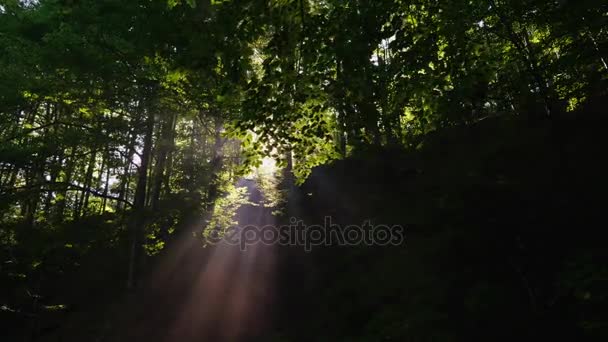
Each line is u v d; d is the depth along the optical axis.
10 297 12.99
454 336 7.71
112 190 18.16
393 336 8.86
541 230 7.95
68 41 9.15
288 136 5.51
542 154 10.04
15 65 10.11
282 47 4.55
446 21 4.92
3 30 10.93
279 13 4.41
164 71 8.88
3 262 11.95
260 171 14.94
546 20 9.49
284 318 12.70
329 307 11.99
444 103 5.42
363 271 12.60
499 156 10.59
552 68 10.20
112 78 9.60
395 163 16.44
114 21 8.60
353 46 4.45
